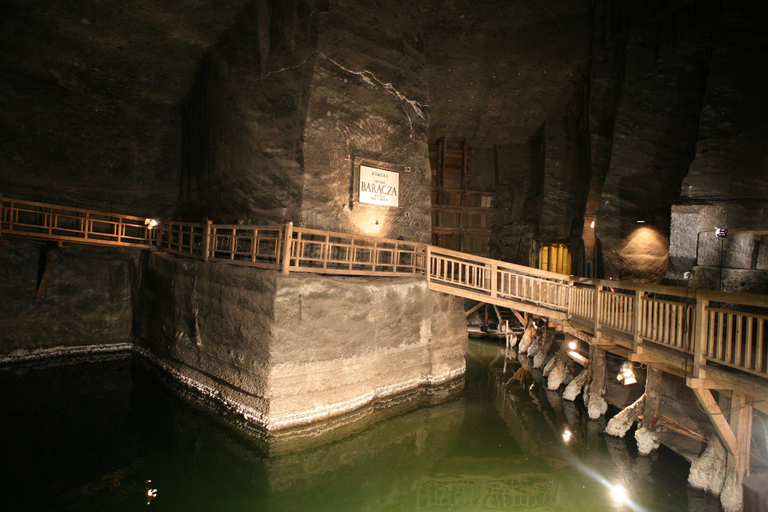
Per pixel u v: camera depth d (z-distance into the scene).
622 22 15.49
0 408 9.90
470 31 17.12
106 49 13.45
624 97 15.09
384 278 11.71
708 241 10.73
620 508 7.02
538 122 19.41
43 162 14.21
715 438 6.97
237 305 9.77
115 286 14.82
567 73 17.38
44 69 13.45
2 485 7.16
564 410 11.12
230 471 8.00
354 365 10.27
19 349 13.16
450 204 20.28
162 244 14.62
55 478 7.47
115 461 8.11
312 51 11.98
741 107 12.37
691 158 14.19
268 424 8.82
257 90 12.55
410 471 8.50
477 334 20.14
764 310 9.52
